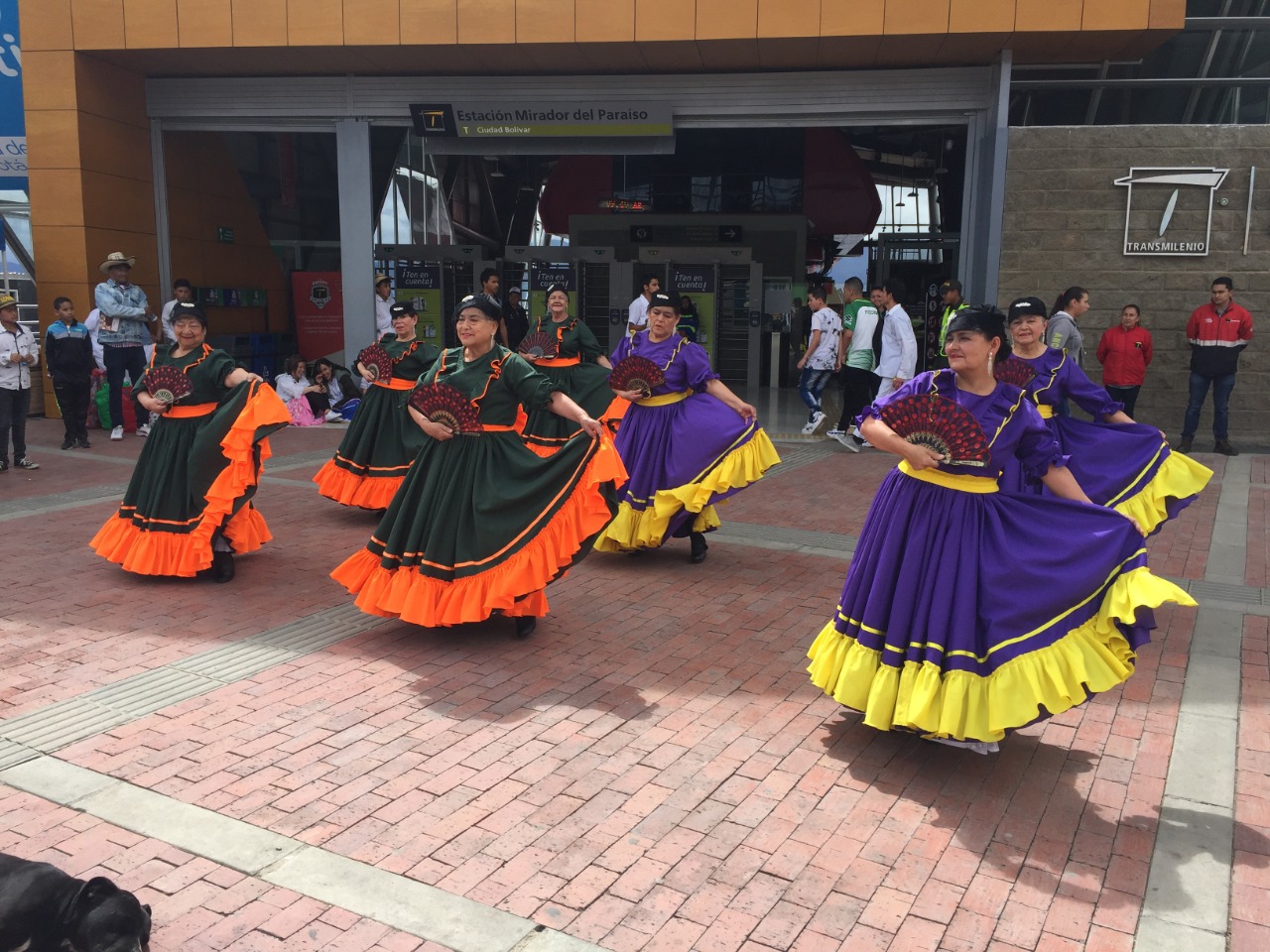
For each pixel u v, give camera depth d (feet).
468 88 48.32
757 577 22.65
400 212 58.59
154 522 21.15
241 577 22.07
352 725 14.71
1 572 22.08
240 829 11.85
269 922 10.17
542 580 17.38
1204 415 42.06
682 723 15.03
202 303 54.24
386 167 55.77
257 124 49.90
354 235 49.98
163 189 50.93
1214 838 12.12
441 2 43.27
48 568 22.44
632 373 22.81
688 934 10.13
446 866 11.21
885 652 13.43
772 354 65.46
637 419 23.38
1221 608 20.67
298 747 13.99
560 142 48.26
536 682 16.46
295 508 29.32
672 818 12.33
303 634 18.53
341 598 20.71
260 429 20.79
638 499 23.16
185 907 10.37
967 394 13.43
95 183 46.80
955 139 56.49
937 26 40.60
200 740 14.14
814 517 28.53
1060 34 40.37
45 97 45.50
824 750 14.26
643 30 42.39
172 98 49.85
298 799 12.56
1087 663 12.76
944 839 12.01
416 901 10.55
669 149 47.73
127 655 17.28
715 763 13.80
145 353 42.65
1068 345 27.73
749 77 46.60
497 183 68.33
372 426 27.40
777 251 66.54
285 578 22.07
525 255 60.64
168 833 11.73
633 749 14.16
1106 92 44.19
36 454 37.78
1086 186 41.68
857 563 14.08
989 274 42.80
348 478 27.45
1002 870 11.39
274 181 60.34
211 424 20.86
